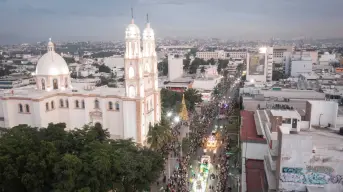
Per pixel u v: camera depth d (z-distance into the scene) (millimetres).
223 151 75125
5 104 76000
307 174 37062
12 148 46312
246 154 58125
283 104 89688
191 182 60688
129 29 69375
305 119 51531
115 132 75688
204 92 136750
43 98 74688
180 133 90062
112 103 74688
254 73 140500
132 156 53438
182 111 97188
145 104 74438
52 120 78125
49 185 46219
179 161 68812
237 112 100688
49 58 82438
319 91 110250
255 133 62656
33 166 43375
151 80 80562
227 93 159000
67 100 78750
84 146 52219
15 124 77188
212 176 63000
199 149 77438
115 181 49594
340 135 43844
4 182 44156
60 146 51531
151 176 54625
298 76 161000
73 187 43156
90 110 76812
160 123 78500
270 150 44781
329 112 49500
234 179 61125
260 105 90438
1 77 176375
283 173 37594
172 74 174375
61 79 83062
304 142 36500
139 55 70500
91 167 45625
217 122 101125
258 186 47875
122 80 180125
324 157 36469
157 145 72312
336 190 36656
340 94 104062
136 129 71812
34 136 52750
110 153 50438
